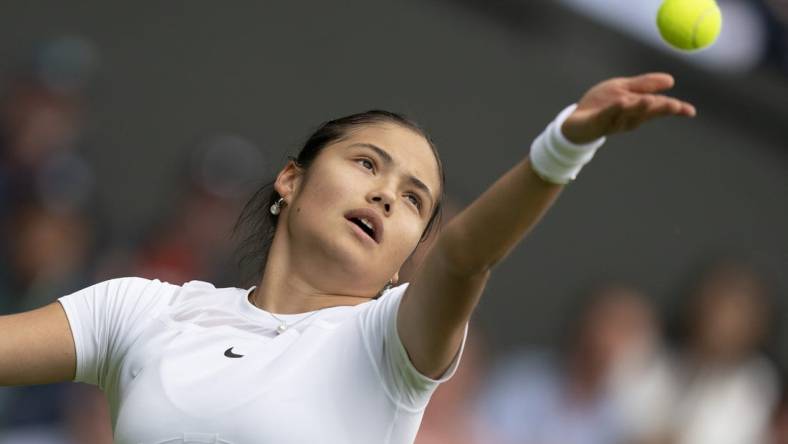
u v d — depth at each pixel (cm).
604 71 3928
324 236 1363
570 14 3853
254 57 3425
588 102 1100
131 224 3050
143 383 1266
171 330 1320
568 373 3225
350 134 1430
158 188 3150
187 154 3175
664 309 3559
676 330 3441
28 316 1363
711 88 4056
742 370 3341
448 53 3734
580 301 3519
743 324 3409
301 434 1202
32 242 2777
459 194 3591
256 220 1608
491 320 3494
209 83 3353
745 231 4053
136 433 1238
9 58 3052
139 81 3234
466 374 2806
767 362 3403
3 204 2808
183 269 2881
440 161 1446
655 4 3988
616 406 3136
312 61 3531
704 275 3575
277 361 1249
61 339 1357
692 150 4022
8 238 2778
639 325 3372
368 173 1392
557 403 3108
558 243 3716
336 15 3569
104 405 2686
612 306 3416
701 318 3400
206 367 1263
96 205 2997
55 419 2659
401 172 1391
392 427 1236
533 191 1112
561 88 3878
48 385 2655
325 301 1366
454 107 3734
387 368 1227
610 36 3912
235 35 3403
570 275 3700
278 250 1403
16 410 2616
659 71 4009
